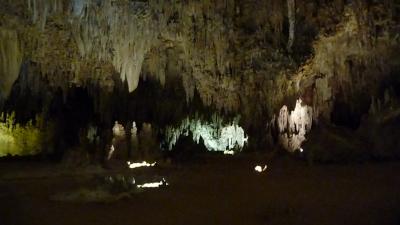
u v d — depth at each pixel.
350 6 14.03
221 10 14.69
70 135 22.61
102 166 14.30
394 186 9.20
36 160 17.66
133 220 6.68
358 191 8.77
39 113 22.14
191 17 14.58
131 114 23.50
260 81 17.73
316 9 14.62
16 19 12.65
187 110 23.66
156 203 8.05
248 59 16.80
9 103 21.22
